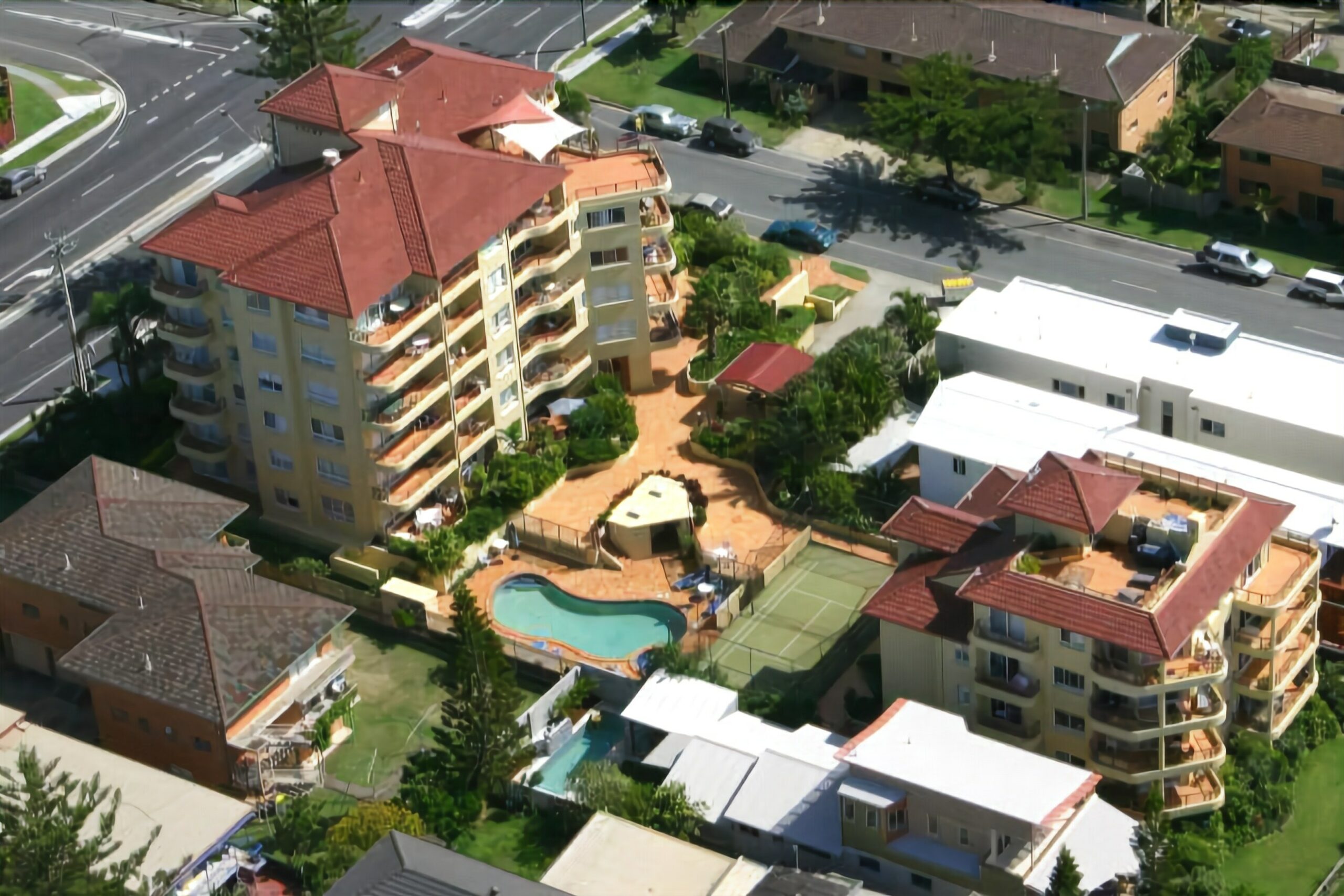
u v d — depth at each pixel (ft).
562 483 510.17
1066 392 517.14
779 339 548.72
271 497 498.69
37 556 451.53
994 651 412.36
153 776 411.34
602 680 451.53
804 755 418.72
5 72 649.20
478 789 423.64
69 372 551.18
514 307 499.51
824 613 472.85
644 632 471.62
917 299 543.80
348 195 476.13
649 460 518.37
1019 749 404.77
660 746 429.79
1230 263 574.56
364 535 490.08
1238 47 647.97
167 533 457.27
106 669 427.74
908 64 634.43
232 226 479.00
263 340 475.72
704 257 584.40
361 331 464.65
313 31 604.90
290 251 467.93
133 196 613.11
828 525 494.18
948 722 408.26
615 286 524.11
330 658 439.63
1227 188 603.67
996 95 621.72
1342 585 451.12
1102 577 409.90
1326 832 419.33
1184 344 516.32
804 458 503.61
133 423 521.65
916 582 425.69
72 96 654.53
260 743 422.82
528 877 406.21
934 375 530.27
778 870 383.45
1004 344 520.42
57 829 371.35
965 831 393.29
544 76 529.45
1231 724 428.56
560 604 480.64
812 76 648.38
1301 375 502.38
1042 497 414.21
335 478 487.61
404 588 472.44
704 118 647.15
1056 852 395.96
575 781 421.18
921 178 609.42
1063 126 609.83
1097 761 412.36
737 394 526.98
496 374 498.28
